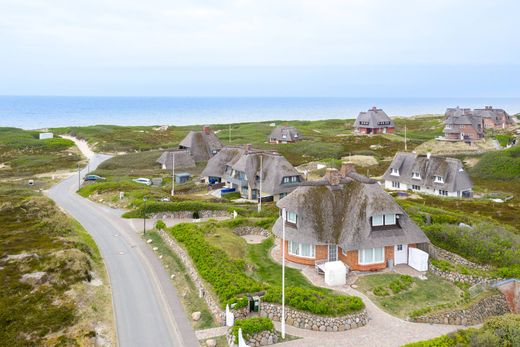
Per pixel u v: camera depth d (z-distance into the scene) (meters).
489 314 37.88
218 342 31.38
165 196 77.56
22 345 28.95
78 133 180.50
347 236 43.28
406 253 46.12
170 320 35.03
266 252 50.09
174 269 45.66
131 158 126.94
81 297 36.84
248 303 34.81
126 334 32.72
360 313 34.31
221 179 94.50
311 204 45.72
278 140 162.25
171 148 146.00
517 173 107.56
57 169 114.44
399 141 161.12
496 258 46.03
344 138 169.50
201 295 38.59
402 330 33.44
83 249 48.16
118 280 43.12
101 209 72.12
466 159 125.38
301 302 34.59
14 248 46.50
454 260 47.78
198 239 49.81
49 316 32.97
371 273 43.62
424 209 64.38
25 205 64.88
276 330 32.66
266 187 78.62
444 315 35.69
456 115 168.50
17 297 35.88
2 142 149.50
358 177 47.81
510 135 160.38
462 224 54.31
